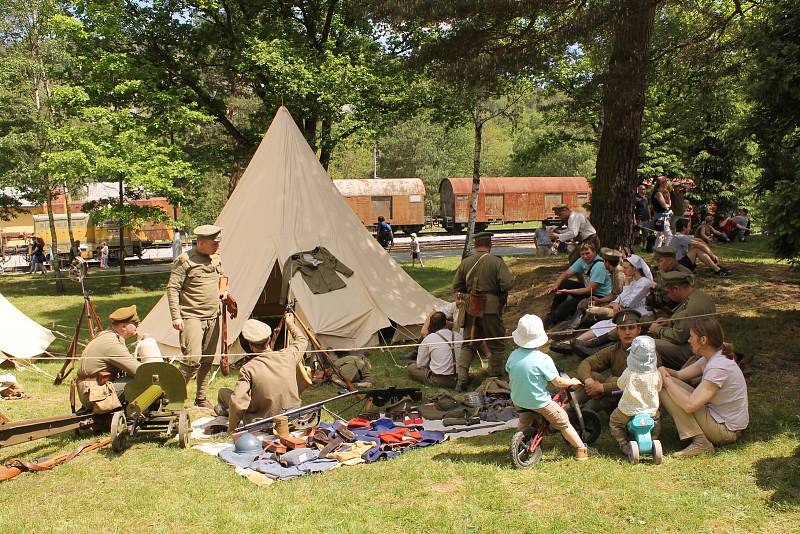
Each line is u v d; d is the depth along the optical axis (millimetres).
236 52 20031
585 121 23312
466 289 8008
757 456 5172
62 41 21438
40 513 4762
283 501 4863
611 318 7879
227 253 10047
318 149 20969
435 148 61656
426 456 5648
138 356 7047
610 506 4578
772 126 7559
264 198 10391
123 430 6035
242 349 9352
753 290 10383
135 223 19594
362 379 8234
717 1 14055
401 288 10562
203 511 4738
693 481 4891
